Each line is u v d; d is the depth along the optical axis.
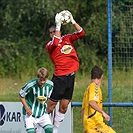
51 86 23.09
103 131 21.45
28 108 22.88
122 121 28.38
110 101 26.56
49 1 50.75
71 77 24.27
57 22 23.98
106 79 45.25
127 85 36.12
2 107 24.98
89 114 21.66
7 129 25.00
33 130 22.98
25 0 51.66
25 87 22.80
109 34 26.41
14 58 52.16
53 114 24.70
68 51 24.14
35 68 51.56
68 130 24.86
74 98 36.34
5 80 47.34
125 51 29.23
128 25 30.05
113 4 39.09
